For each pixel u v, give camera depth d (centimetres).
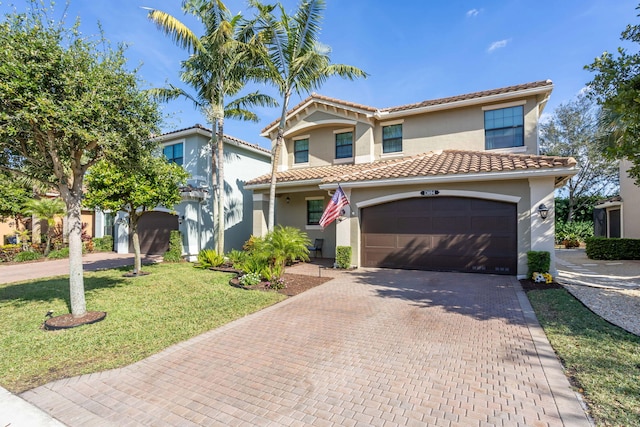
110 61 718
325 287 1077
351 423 364
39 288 1117
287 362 523
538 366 489
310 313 790
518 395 412
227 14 1505
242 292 1017
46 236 2138
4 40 583
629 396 397
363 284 1105
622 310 760
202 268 1527
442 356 533
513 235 1203
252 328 691
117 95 707
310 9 1311
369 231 1458
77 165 747
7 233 2295
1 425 370
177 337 640
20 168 776
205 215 2045
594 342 567
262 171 2520
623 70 664
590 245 1834
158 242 2142
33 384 462
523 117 1527
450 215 1309
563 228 3033
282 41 1342
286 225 2106
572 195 3238
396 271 1341
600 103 708
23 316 778
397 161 1572
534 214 1134
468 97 1611
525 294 924
